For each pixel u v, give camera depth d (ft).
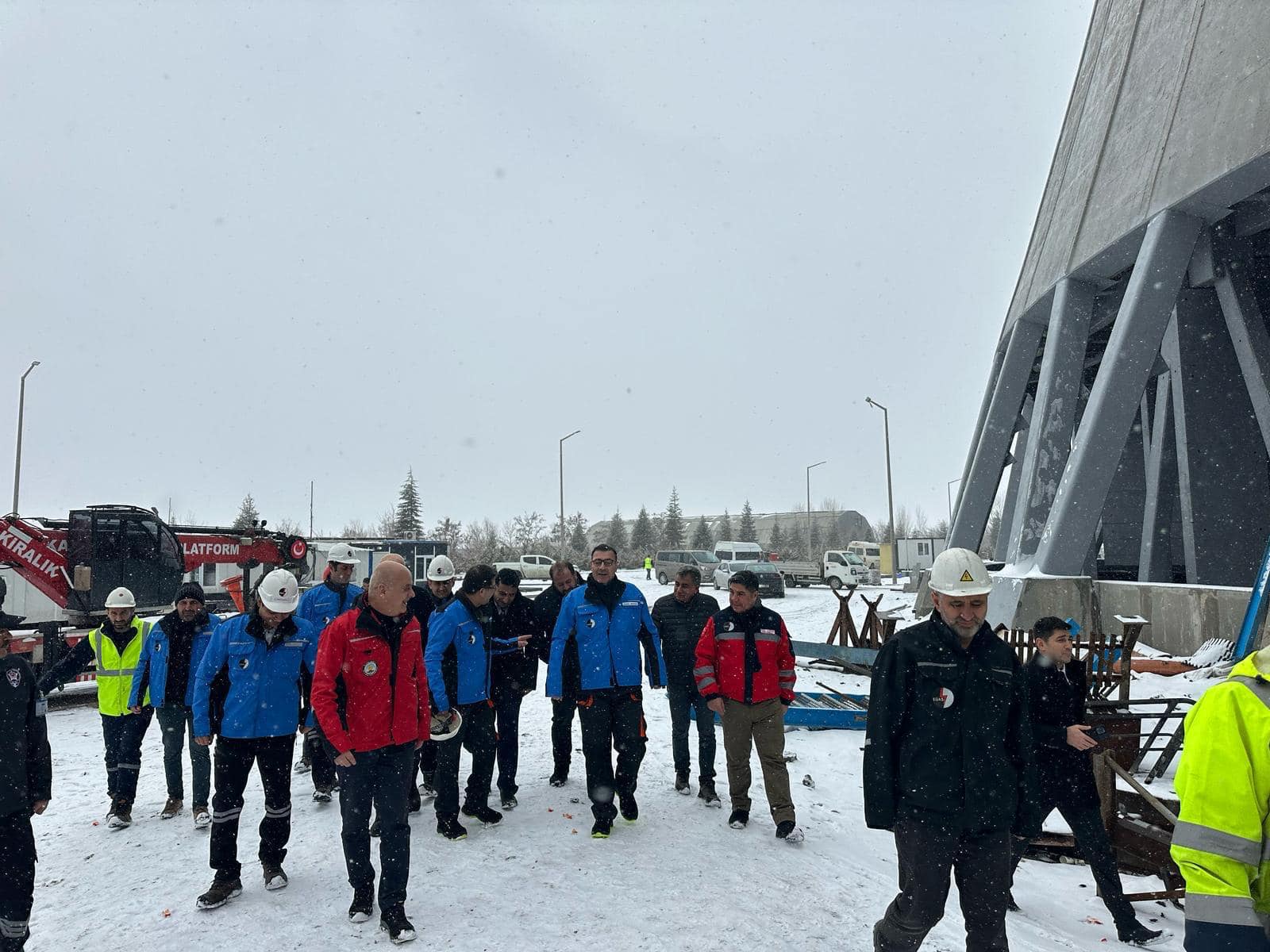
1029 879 18.74
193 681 20.52
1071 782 15.39
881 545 153.89
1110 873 15.24
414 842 18.33
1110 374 46.39
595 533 308.81
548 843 18.19
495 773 25.22
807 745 29.07
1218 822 6.64
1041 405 56.44
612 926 14.01
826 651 44.93
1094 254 53.26
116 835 19.63
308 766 25.27
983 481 72.18
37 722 13.47
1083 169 61.05
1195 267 48.98
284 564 54.65
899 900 11.05
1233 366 52.11
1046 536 48.16
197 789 19.93
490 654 19.81
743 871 16.65
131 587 46.09
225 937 13.71
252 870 16.94
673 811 20.84
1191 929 6.62
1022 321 71.41
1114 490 73.67
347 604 21.89
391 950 13.15
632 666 19.35
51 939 13.84
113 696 20.56
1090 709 20.79
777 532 309.22
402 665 14.34
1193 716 7.16
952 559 11.23
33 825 20.63
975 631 11.34
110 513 45.32
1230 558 50.83
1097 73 65.05
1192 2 46.98
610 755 18.94
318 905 14.99
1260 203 45.06
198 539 53.62
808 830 19.84
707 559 123.75
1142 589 43.32
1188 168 43.42
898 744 11.28
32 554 43.21
